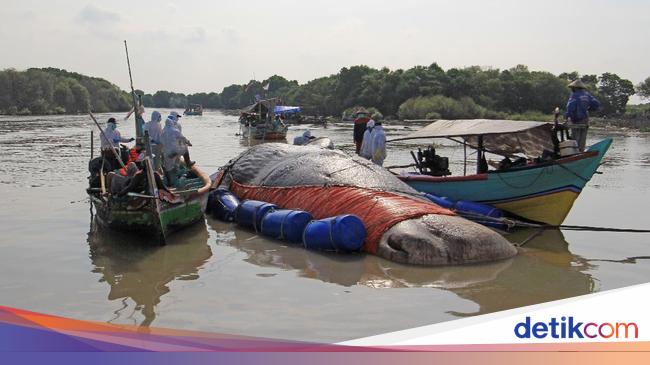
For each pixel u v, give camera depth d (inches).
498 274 399.9
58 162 1034.7
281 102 2410.2
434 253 418.9
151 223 464.1
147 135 527.5
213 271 400.5
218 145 1539.1
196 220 536.1
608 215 606.5
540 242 496.7
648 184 824.3
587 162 513.0
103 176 566.9
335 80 4788.4
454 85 3688.5
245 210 528.1
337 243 438.3
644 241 497.7
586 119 573.9
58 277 385.4
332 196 496.4
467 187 579.2
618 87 4077.3
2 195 692.1
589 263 430.3
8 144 1412.4
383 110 3821.4
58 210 605.0
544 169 532.1
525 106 3720.5
